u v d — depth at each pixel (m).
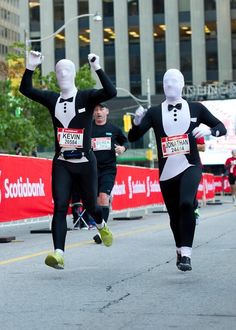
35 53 15.90
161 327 10.88
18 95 77.62
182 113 15.61
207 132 15.48
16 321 11.31
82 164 15.81
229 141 101.56
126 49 143.38
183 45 142.25
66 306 12.45
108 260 18.45
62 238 15.52
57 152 15.91
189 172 15.43
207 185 54.53
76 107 15.77
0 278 15.58
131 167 37.91
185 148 15.51
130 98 134.38
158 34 143.00
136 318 11.49
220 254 19.55
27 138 75.75
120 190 35.91
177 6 142.00
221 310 12.06
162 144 15.62
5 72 78.75
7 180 24.70
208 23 141.50
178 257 16.06
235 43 140.62
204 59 141.38
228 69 140.62
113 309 12.18
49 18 146.00
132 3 143.62
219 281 14.98
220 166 105.31
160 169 15.73
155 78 142.75
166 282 14.88
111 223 33.53
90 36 144.75
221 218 35.50
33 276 15.84
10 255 20.05
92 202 16.31
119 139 22.86
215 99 113.38
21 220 25.86
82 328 10.82
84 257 19.16
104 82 15.53
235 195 52.62
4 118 74.75
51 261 15.30
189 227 15.36
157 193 42.81
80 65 145.25
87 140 15.88
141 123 15.68
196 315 11.69
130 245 22.19
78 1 145.25
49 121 83.50
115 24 144.00
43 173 27.78
